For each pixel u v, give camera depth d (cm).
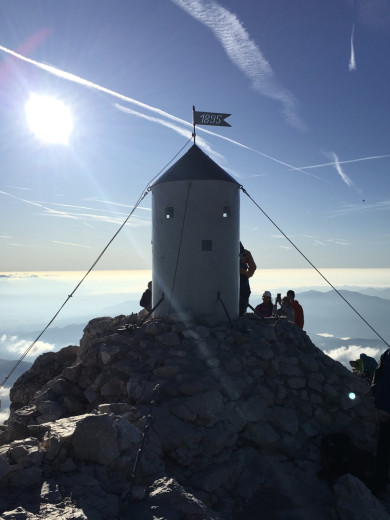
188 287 1004
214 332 933
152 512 409
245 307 1179
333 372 911
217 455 659
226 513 579
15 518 340
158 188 1054
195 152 1082
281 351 915
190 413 691
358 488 598
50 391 861
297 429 769
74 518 352
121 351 876
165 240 1031
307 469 695
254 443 729
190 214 1009
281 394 822
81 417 615
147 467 495
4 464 406
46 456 454
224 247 1030
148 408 699
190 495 460
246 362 857
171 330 922
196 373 801
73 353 1279
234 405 753
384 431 700
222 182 1027
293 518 584
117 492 431
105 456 463
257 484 644
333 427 812
